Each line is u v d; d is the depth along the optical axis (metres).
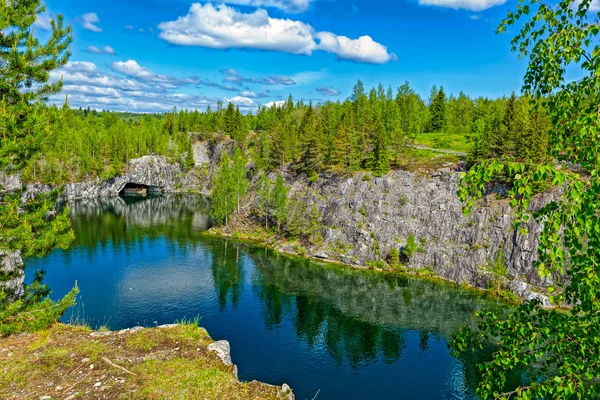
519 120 81.06
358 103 154.88
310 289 66.12
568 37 7.96
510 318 9.14
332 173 101.94
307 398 37.00
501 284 67.38
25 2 19.42
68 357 18.25
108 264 71.75
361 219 88.31
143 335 21.36
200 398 15.77
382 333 51.25
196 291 61.31
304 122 142.62
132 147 172.88
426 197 85.94
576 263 7.87
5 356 18.06
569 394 7.02
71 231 20.80
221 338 47.44
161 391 15.95
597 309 7.59
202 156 189.25
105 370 17.28
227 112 182.88
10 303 20.14
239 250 86.88
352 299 62.53
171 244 88.44
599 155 7.02
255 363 42.50
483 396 8.80
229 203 105.12
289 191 107.62
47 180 140.62
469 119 150.25
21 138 18.89
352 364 43.22
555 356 8.44
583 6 8.38
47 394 15.40
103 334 21.47
